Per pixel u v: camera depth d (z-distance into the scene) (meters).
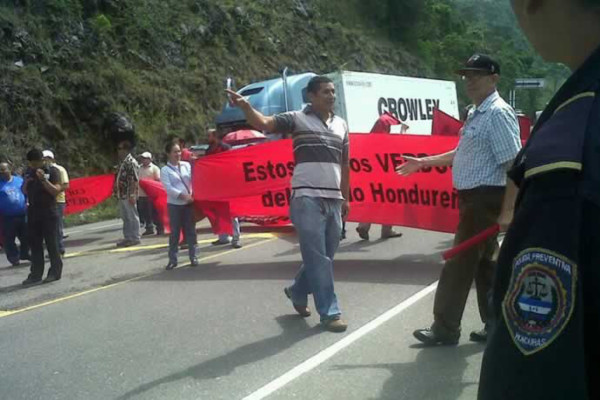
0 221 10.21
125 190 11.09
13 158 18.19
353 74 16.88
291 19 33.66
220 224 9.59
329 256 5.69
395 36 45.75
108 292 7.49
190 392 4.39
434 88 20.36
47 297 7.45
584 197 1.08
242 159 9.15
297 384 4.41
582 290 1.07
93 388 4.56
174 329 5.84
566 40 1.21
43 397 4.45
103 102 20.94
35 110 19.41
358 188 8.68
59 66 20.94
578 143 1.10
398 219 8.59
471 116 4.69
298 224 5.51
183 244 10.57
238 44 28.44
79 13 22.72
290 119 5.46
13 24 20.31
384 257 8.65
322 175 5.45
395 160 8.40
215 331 5.71
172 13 26.69
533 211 1.14
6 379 4.81
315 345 5.20
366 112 17.22
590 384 1.09
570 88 1.18
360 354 4.95
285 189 9.16
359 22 42.44
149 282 7.89
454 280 4.86
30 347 5.56
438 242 9.63
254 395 4.27
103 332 5.88
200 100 24.66
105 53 22.61
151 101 22.56
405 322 5.72
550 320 1.10
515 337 1.14
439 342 5.02
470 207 4.68
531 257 1.13
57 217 8.47
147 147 21.41
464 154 4.69
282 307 6.40
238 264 8.68
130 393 4.43
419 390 4.21
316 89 5.49
